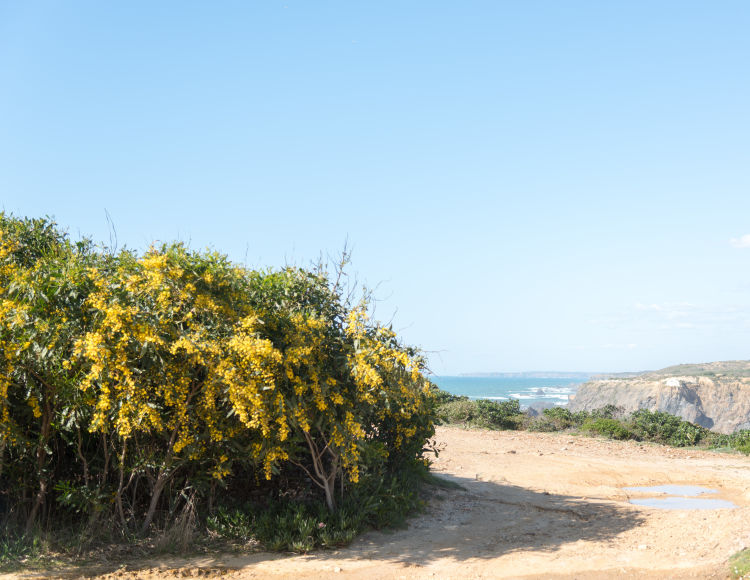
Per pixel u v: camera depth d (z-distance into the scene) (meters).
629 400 102.31
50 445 8.39
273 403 7.53
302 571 7.25
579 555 7.96
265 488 9.69
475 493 11.95
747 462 17.67
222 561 7.51
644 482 13.92
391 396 8.56
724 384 99.44
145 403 7.21
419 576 7.16
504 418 26.88
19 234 8.92
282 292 9.34
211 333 7.75
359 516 8.89
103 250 8.30
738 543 7.84
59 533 7.95
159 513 8.74
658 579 6.97
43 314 7.34
